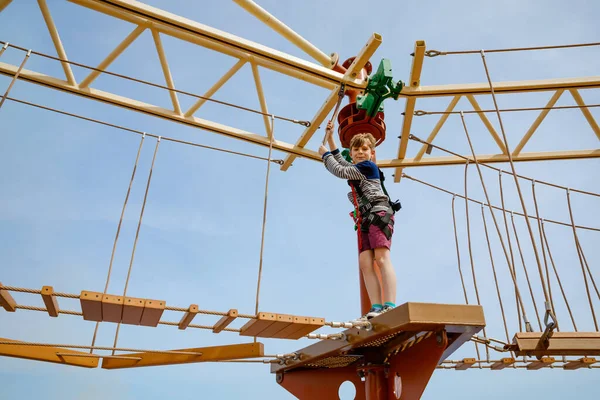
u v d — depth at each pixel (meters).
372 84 6.12
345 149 6.11
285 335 4.48
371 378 4.72
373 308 4.11
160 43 6.32
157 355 5.05
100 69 6.04
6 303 3.65
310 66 6.21
